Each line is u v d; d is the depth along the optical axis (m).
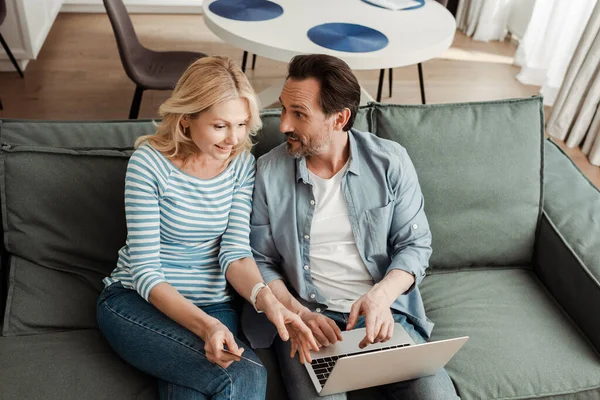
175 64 2.96
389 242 1.74
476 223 1.87
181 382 1.43
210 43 4.19
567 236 1.84
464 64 4.21
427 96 3.76
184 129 1.51
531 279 1.92
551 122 3.49
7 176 1.59
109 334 1.50
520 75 4.05
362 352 1.50
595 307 1.67
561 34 3.67
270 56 2.43
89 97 3.45
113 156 1.66
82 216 1.64
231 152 1.58
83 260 1.65
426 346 1.34
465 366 1.58
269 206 1.64
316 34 2.54
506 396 1.54
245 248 1.61
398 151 1.68
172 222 1.54
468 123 1.87
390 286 1.58
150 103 3.46
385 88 3.80
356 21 2.72
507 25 4.64
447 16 2.88
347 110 1.53
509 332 1.69
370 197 1.66
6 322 1.54
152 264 1.51
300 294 1.67
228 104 1.43
